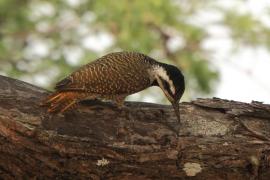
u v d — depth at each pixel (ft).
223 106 36.29
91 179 33.30
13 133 33.09
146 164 33.09
